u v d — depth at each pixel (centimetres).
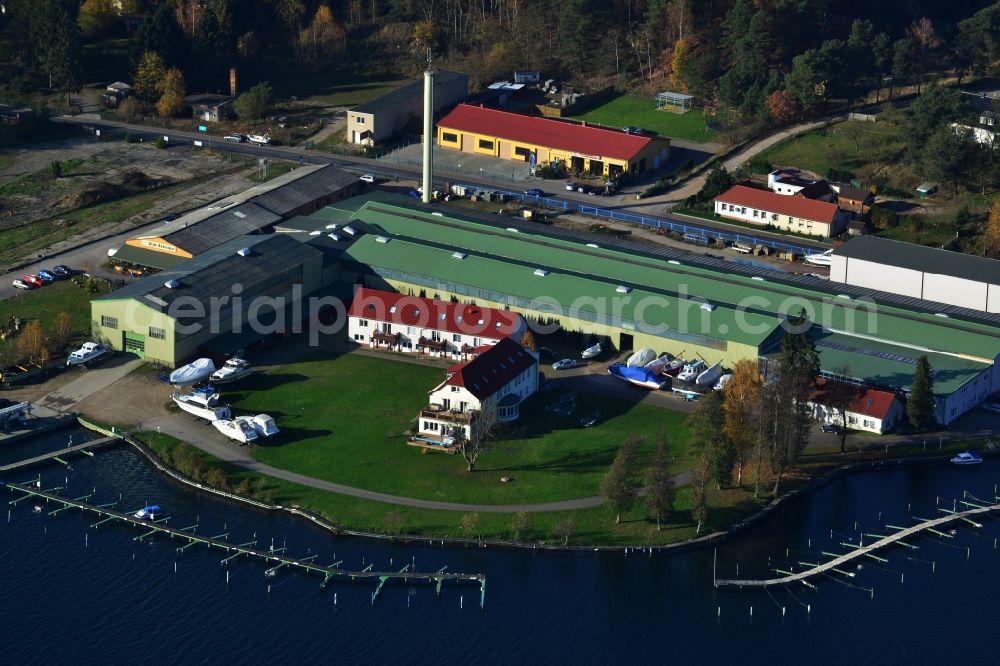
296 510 19262
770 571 18288
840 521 19362
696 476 18788
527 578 18050
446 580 17962
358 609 17512
